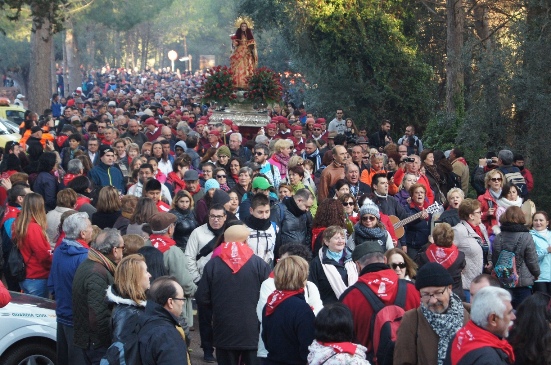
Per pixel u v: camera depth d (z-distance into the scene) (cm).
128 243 916
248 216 1177
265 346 793
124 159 1784
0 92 6544
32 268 1155
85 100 4844
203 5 11994
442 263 1088
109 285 850
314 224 1152
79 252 934
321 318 679
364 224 1107
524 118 2414
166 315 701
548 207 2331
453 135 2689
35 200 1152
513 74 2395
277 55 4616
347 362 662
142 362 690
